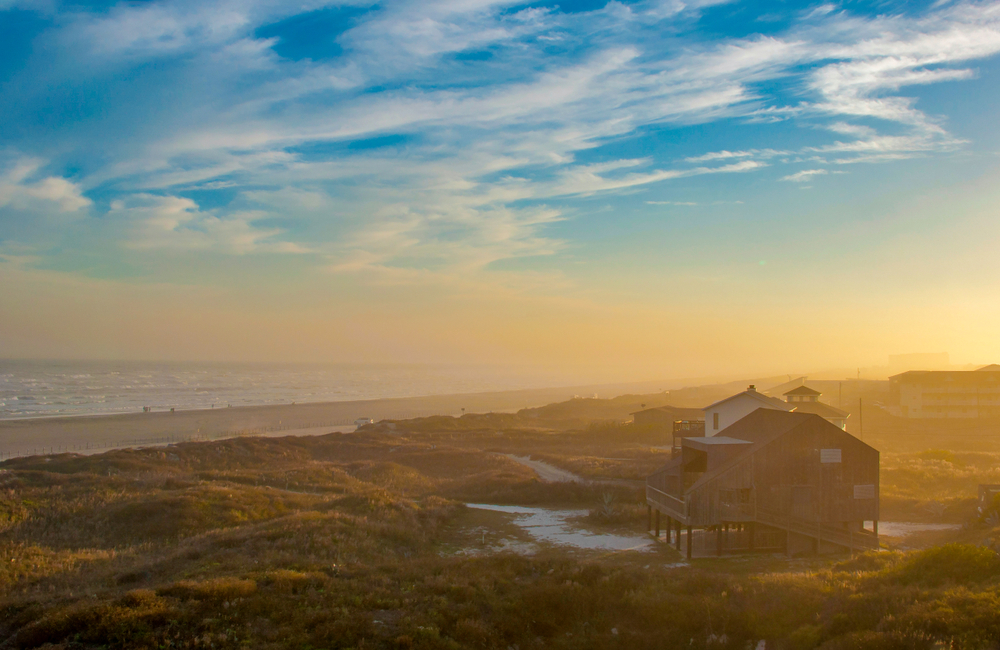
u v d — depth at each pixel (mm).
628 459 72688
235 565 24078
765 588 22094
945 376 105125
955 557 20719
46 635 15836
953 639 14227
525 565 25016
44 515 36250
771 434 32688
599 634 19406
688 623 19844
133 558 29203
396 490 57469
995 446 75000
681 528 35188
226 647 16016
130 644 15625
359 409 172750
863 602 18391
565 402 172000
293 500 43406
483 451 83688
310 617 17984
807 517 31094
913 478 50281
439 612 19359
